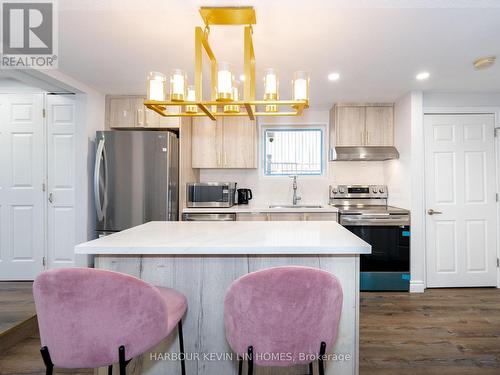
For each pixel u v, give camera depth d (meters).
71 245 3.23
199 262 1.56
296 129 4.06
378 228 3.23
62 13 1.74
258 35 1.99
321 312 1.10
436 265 3.33
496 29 1.92
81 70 2.67
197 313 1.57
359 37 2.02
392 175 3.67
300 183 4.00
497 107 3.31
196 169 3.94
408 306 2.84
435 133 3.33
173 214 3.24
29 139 3.24
